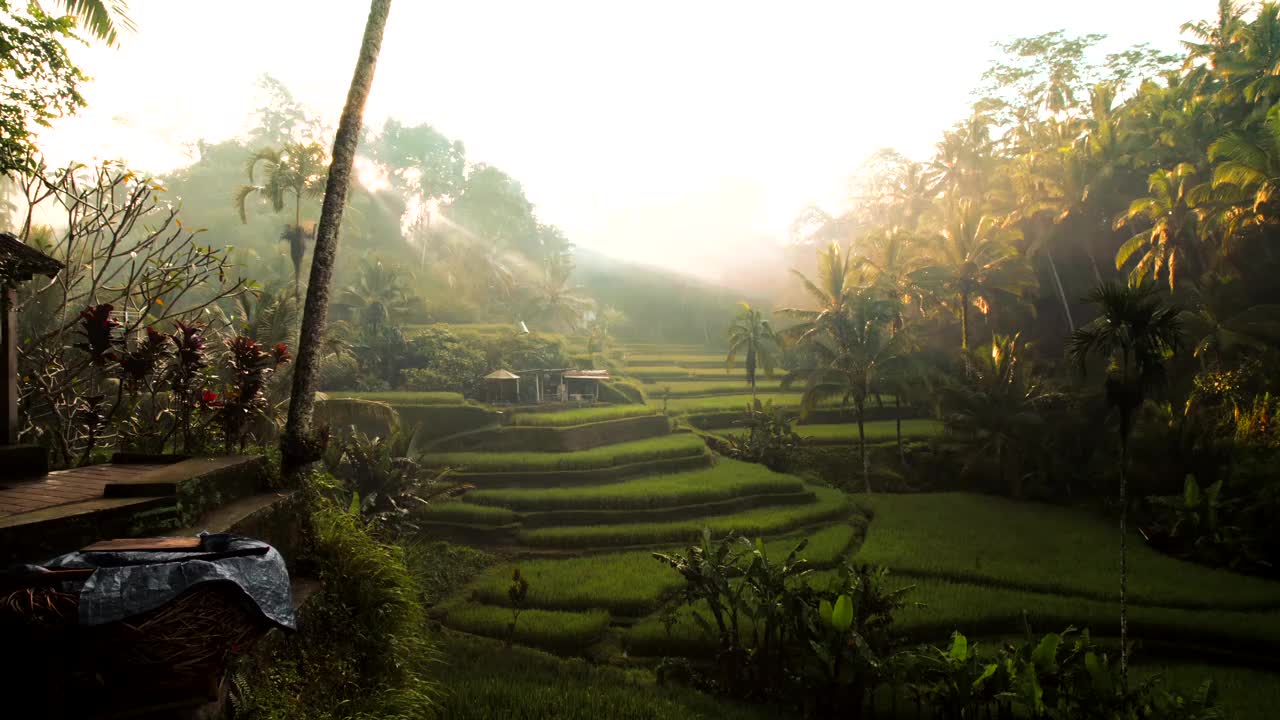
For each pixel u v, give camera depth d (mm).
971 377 35562
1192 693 14188
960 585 19984
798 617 14750
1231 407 27734
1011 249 41312
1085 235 41875
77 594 2932
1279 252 33156
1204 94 39969
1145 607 18391
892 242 46719
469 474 29969
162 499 5254
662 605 19125
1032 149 49125
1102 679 12102
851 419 44500
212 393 8781
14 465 6332
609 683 14383
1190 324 31375
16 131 10828
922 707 14297
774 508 28781
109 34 11078
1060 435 31641
